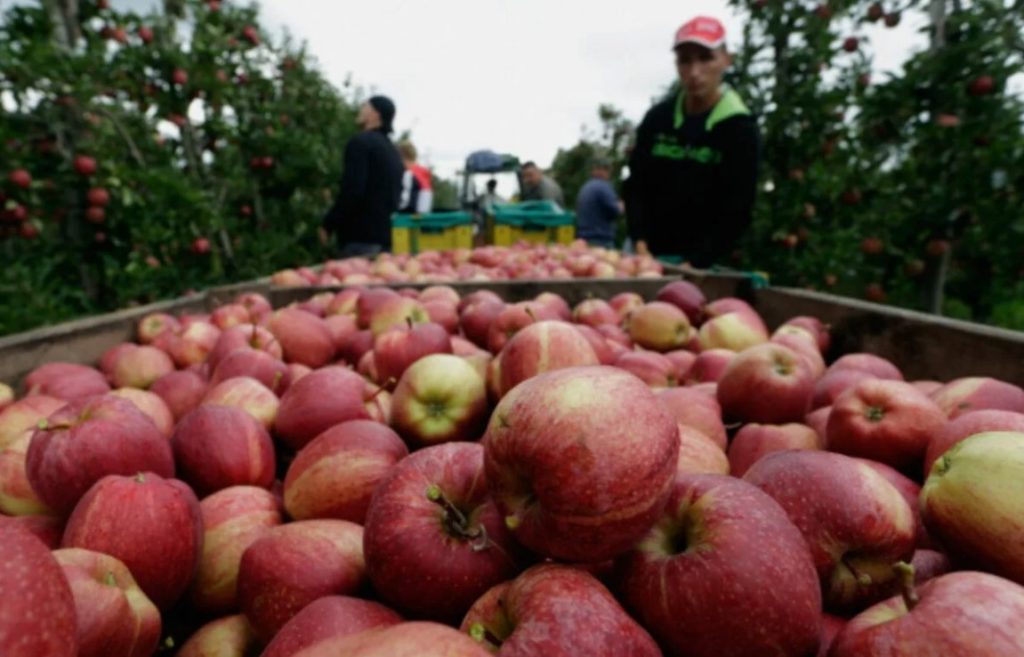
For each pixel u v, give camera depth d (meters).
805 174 8.23
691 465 1.63
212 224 7.49
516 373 1.88
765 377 2.02
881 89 6.29
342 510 1.59
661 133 6.00
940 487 1.28
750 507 1.08
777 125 8.27
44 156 6.05
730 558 1.01
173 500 1.38
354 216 8.05
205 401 2.14
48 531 1.51
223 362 2.42
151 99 7.71
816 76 8.09
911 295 7.65
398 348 2.42
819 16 7.92
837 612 1.24
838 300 3.30
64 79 5.80
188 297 4.14
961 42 5.83
